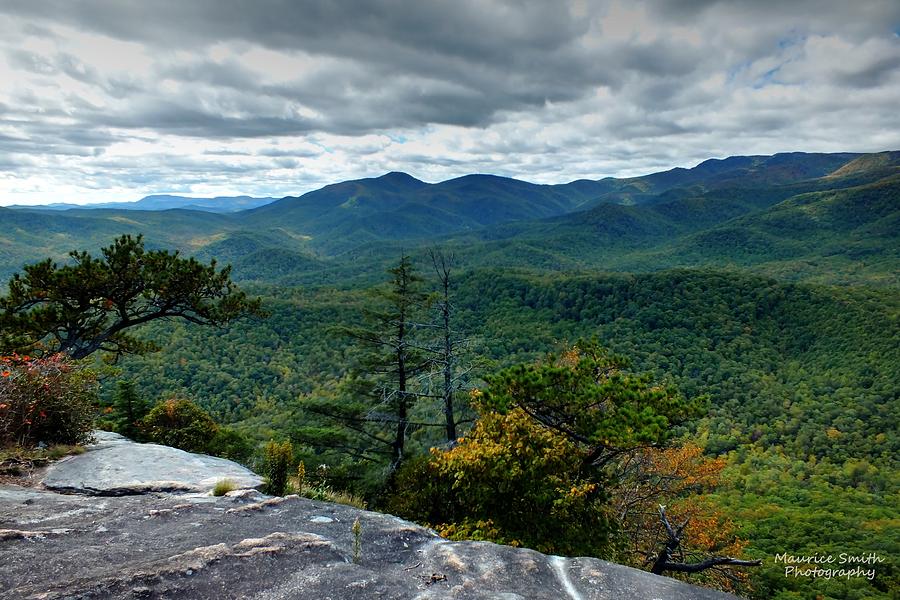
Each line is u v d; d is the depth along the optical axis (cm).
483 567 360
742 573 1192
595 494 882
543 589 334
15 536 343
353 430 1595
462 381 1423
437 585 326
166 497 512
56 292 1077
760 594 1317
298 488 727
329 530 420
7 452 595
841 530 3878
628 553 915
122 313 1212
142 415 1585
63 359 755
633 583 350
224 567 307
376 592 300
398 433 1493
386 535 419
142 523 411
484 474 791
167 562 303
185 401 1579
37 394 661
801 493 6022
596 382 1005
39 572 292
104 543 354
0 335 1009
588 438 876
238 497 509
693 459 1327
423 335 1552
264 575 304
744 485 6600
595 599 326
